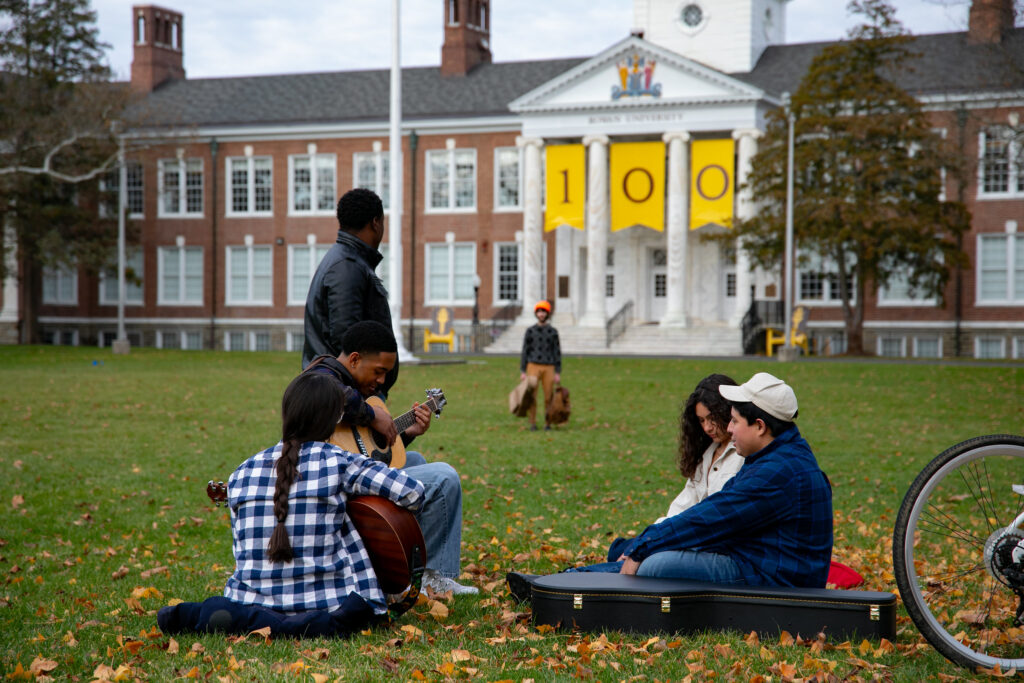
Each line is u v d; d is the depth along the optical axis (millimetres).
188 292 53312
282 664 4691
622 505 9984
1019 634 4949
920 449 14109
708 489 5816
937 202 38188
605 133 44594
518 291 48906
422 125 49219
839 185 38031
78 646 5168
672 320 43156
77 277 54500
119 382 24469
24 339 52750
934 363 30984
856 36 38219
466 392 22422
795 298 44031
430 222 49625
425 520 6184
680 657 4824
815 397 21375
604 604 5180
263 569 5168
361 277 6035
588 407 19734
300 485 5145
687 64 42969
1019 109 39625
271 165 51875
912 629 5383
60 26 46344
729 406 5711
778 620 5078
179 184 53062
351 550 5250
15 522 8945
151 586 6629
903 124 37156
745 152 42562
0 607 6094
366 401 5723
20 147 42969
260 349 52281
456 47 52188
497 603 5926
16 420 16609
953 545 7699
